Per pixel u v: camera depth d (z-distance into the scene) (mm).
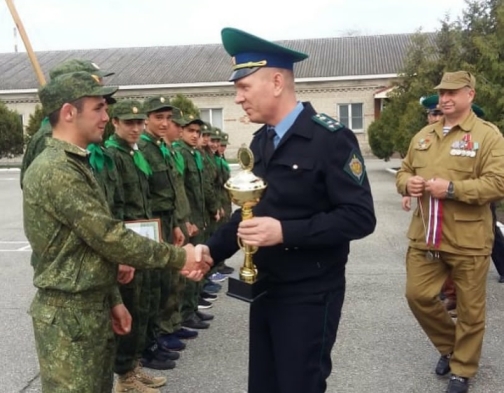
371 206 2258
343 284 2469
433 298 3799
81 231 2312
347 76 27141
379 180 18047
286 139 2295
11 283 6770
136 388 3805
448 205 3666
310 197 2281
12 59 31953
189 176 5570
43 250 2363
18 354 4516
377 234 9461
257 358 2523
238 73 2303
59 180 2297
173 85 27438
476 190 3516
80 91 2406
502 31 8383
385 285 6348
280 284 2371
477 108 5074
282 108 2332
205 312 5582
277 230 2182
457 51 11648
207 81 27609
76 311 2381
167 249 2480
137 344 3775
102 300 2473
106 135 13289
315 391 2350
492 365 4141
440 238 3670
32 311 2432
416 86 14648
